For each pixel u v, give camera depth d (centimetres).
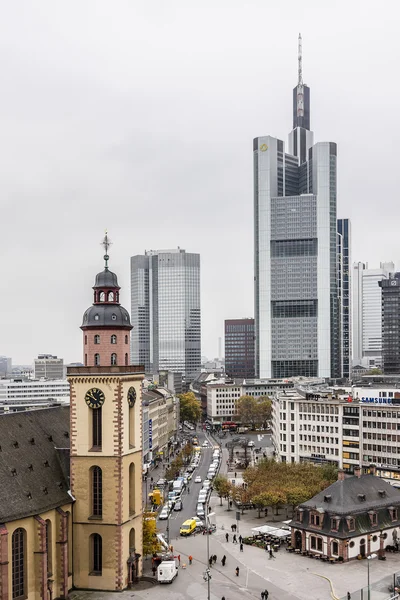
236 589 11131
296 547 13562
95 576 11031
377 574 11956
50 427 12219
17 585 9800
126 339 11531
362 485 14062
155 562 12325
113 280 11600
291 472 17312
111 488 11000
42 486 10719
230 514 16638
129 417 11481
